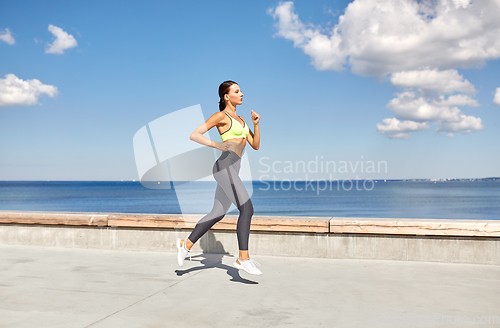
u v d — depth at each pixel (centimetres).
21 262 426
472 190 8906
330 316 247
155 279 351
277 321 238
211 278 355
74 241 519
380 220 434
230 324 231
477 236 405
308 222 446
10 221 530
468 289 313
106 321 236
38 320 238
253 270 325
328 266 405
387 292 306
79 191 8450
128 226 496
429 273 370
